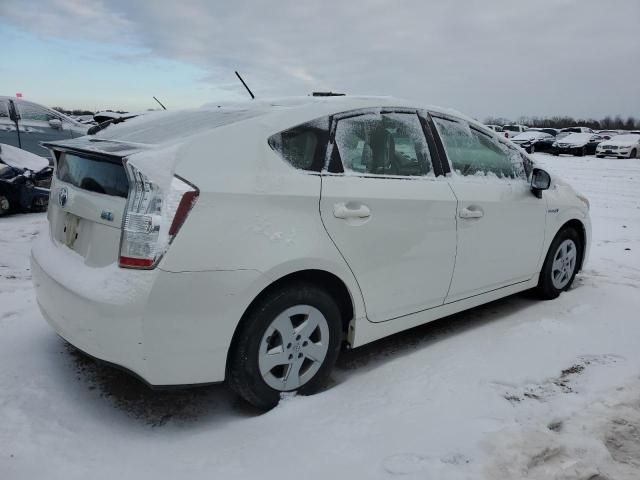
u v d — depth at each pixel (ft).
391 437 8.57
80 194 9.11
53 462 7.79
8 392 9.48
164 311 7.83
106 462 7.88
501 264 13.06
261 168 8.76
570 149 88.38
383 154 10.62
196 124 9.66
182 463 7.91
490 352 11.79
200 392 9.98
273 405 9.32
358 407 9.45
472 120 12.87
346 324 10.41
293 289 9.05
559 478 7.80
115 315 7.86
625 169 61.87
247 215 8.39
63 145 9.45
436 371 10.84
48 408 9.12
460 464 7.93
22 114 35.04
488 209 12.34
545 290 15.12
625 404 9.78
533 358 11.50
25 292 14.75
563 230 15.25
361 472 7.74
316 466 7.86
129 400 9.57
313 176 9.32
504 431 8.73
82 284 8.36
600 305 14.94
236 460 7.99
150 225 7.84
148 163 7.95
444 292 11.72
